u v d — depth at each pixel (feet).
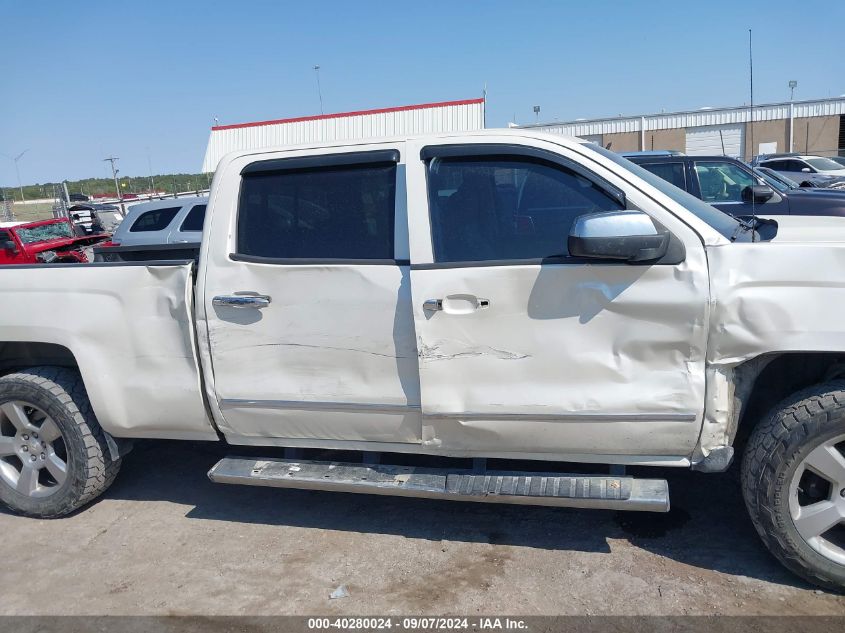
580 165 10.51
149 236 39.22
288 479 11.84
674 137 101.96
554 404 10.38
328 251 11.34
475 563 11.43
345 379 11.30
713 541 11.60
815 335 9.42
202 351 12.00
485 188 10.80
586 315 10.14
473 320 10.44
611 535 12.00
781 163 74.84
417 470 11.59
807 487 10.18
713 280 9.65
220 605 10.72
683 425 10.10
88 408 13.16
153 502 14.30
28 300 12.92
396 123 71.26
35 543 12.92
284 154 11.78
